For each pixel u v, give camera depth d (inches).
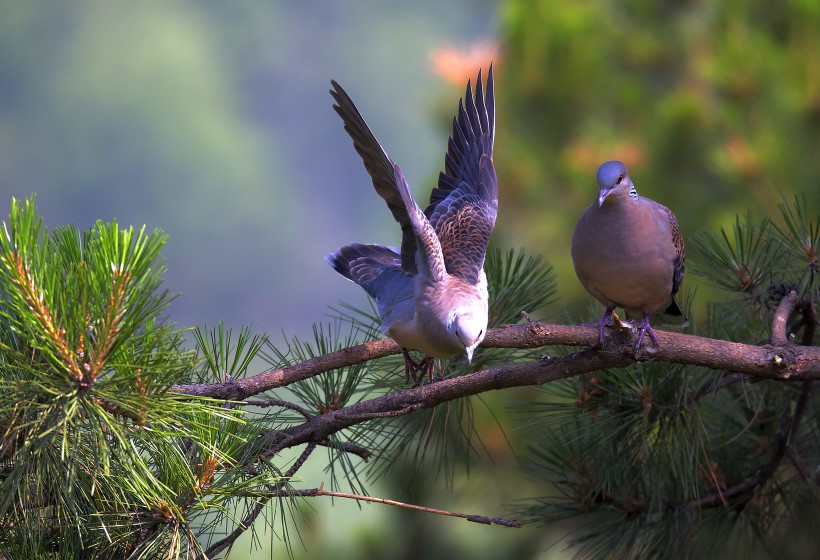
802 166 528.7
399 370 320.8
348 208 4072.3
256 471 259.1
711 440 338.0
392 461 327.3
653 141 568.7
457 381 274.8
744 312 323.9
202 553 240.1
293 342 313.9
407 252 278.7
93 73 4037.9
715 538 339.3
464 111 318.0
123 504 240.8
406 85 4722.0
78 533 245.4
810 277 308.0
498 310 320.2
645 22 619.8
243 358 285.0
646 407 307.1
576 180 568.1
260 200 3764.8
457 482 536.4
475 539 546.6
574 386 320.8
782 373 261.4
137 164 3836.1
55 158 3909.9
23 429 230.2
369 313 339.6
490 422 522.6
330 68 4751.5
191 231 3720.5
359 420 276.4
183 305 3587.6
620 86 591.5
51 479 235.1
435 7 4909.0
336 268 313.3
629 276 319.3
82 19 4215.1
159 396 228.5
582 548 338.6
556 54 577.0
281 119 4594.0
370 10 4891.7
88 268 216.4
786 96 539.5
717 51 573.9
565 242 571.5
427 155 4146.2
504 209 585.9
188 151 3863.2
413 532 535.8
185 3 4640.8
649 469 319.6
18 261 211.0
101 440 217.8
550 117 594.2
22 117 3961.6
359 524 541.0
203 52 4451.3
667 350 265.7
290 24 4798.2
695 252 329.1
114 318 217.0
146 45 4205.2
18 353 220.5
